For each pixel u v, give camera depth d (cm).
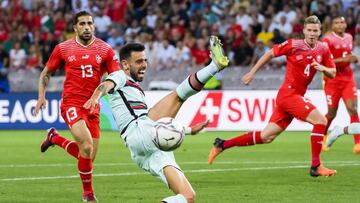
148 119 2080
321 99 5681
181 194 1991
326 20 6462
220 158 4022
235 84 6012
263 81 5934
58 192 2752
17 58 7050
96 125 2691
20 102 6269
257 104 5816
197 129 1981
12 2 7612
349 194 2645
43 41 7094
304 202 2470
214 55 1898
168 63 6688
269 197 2583
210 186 2878
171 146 1967
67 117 2605
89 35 2655
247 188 2816
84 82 2645
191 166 3619
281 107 3197
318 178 3098
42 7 7531
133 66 2161
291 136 5550
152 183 2978
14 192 2748
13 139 5388
